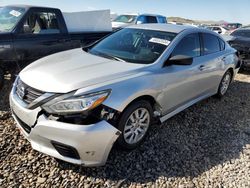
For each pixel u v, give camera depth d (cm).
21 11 514
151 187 259
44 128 247
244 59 755
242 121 435
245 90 619
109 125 255
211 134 377
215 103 508
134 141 309
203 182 273
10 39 471
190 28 411
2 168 266
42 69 295
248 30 823
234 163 311
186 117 423
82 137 241
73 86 253
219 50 485
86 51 384
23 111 264
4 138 315
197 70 395
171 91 346
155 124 383
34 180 254
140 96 296
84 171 271
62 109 244
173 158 308
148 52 345
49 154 259
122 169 280
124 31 414
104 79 273
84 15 639
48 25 547
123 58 338
